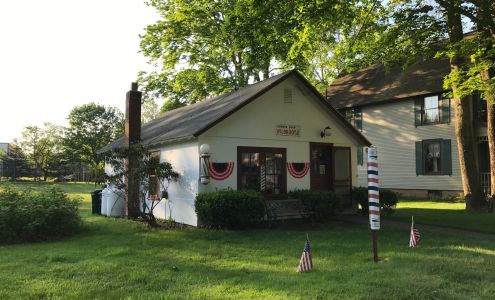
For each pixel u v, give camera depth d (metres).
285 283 6.79
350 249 9.75
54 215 11.61
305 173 16.36
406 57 18.94
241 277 7.28
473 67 14.74
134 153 13.99
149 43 29.27
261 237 11.56
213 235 11.86
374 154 8.63
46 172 70.62
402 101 27.62
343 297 6.03
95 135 72.06
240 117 14.90
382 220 15.19
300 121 16.36
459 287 6.55
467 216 15.91
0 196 12.23
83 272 7.67
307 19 15.18
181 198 14.90
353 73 34.91
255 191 13.83
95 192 18.98
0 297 6.22
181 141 15.00
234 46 17.70
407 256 8.78
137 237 11.70
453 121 24.53
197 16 28.11
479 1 14.55
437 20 17.52
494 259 8.45
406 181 27.31
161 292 6.43
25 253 9.47
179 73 30.55
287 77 15.59
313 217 14.60
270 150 15.52
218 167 14.28
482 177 23.86
